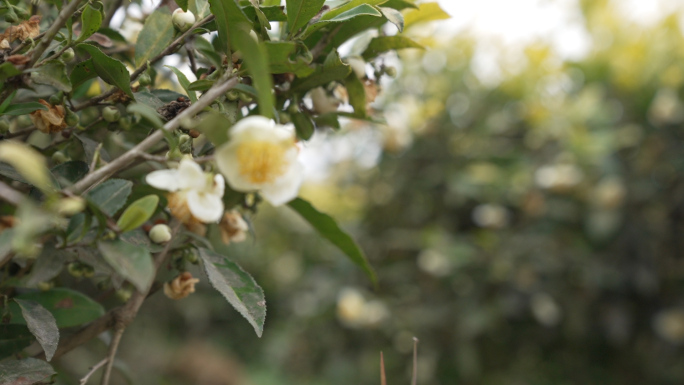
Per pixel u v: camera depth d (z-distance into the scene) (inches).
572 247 52.6
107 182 16.7
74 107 18.9
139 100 18.6
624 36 58.4
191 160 16.5
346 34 20.8
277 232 75.5
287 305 71.8
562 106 58.0
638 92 56.2
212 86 17.8
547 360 53.8
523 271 50.9
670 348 49.9
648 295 51.2
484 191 55.7
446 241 52.2
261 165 16.1
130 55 23.7
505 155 58.3
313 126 21.6
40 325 17.5
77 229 16.5
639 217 52.3
